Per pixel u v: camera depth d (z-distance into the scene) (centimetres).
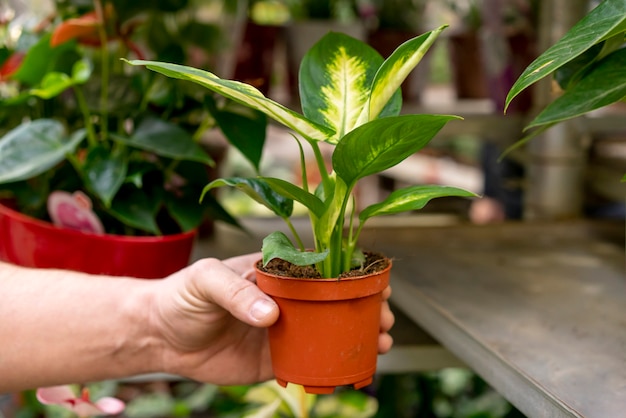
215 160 120
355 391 118
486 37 131
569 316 81
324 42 70
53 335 76
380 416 123
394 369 91
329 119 67
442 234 114
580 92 64
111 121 100
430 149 237
